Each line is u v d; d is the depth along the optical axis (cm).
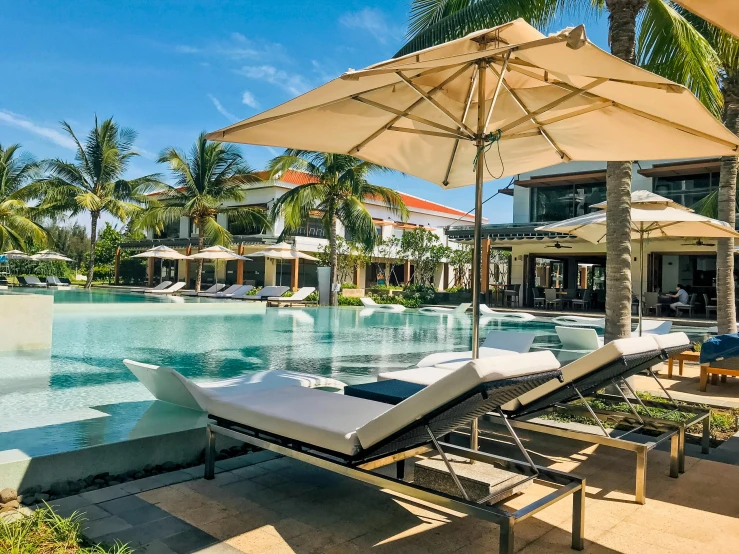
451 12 795
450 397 243
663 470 396
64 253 4919
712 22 296
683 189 2138
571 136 429
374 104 383
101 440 367
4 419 439
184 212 2770
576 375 371
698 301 2119
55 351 914
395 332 1394
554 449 442
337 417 313
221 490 333
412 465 388
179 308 1816
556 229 806
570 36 235
